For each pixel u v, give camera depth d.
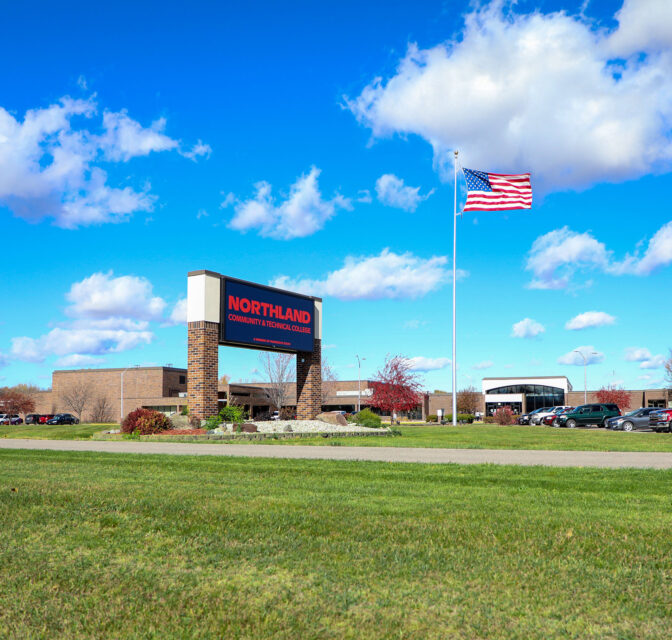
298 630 4.65
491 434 30.80
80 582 5.75
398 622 4.78
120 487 10.70
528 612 4.95
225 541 7.10
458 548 6.71
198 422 30.28
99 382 97.69
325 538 7.18
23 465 14.82
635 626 4.67
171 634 4.61
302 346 37.31
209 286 31.47
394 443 23.75
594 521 7.84
